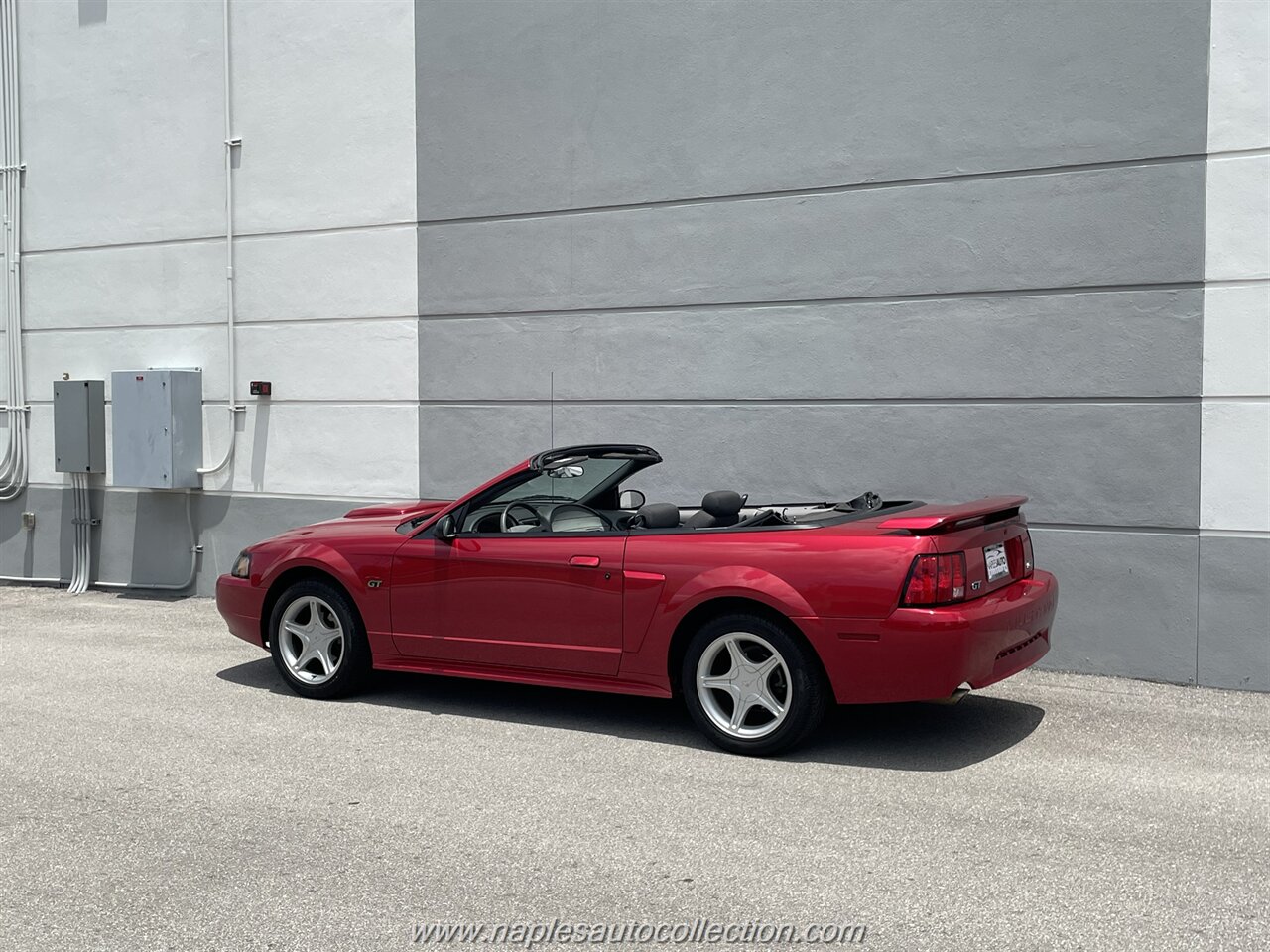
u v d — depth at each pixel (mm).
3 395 11656
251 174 10297
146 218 10828
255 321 10336
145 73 10766
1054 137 7383
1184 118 7043
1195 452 7102
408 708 6637
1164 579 7211
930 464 7836
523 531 6477
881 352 7945
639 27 8641
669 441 8680
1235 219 6949
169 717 6422
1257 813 4805
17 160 11398
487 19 9227
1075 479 7430
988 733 6066
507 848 4445
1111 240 7262
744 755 5656
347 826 4688
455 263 9461
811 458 8195
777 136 8203
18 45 11367
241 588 7105
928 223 7770
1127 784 5188
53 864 4301
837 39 7977
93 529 11203
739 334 8398
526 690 7098
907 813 4809
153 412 10383
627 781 5258
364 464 9930
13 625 9383
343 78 9859
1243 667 7031
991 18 7523
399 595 6527
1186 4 7016
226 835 4590
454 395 9516
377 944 3641
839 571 5348
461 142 9383
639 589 5824
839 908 3879
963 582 5352
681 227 8570
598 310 8914
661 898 3971
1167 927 3711
